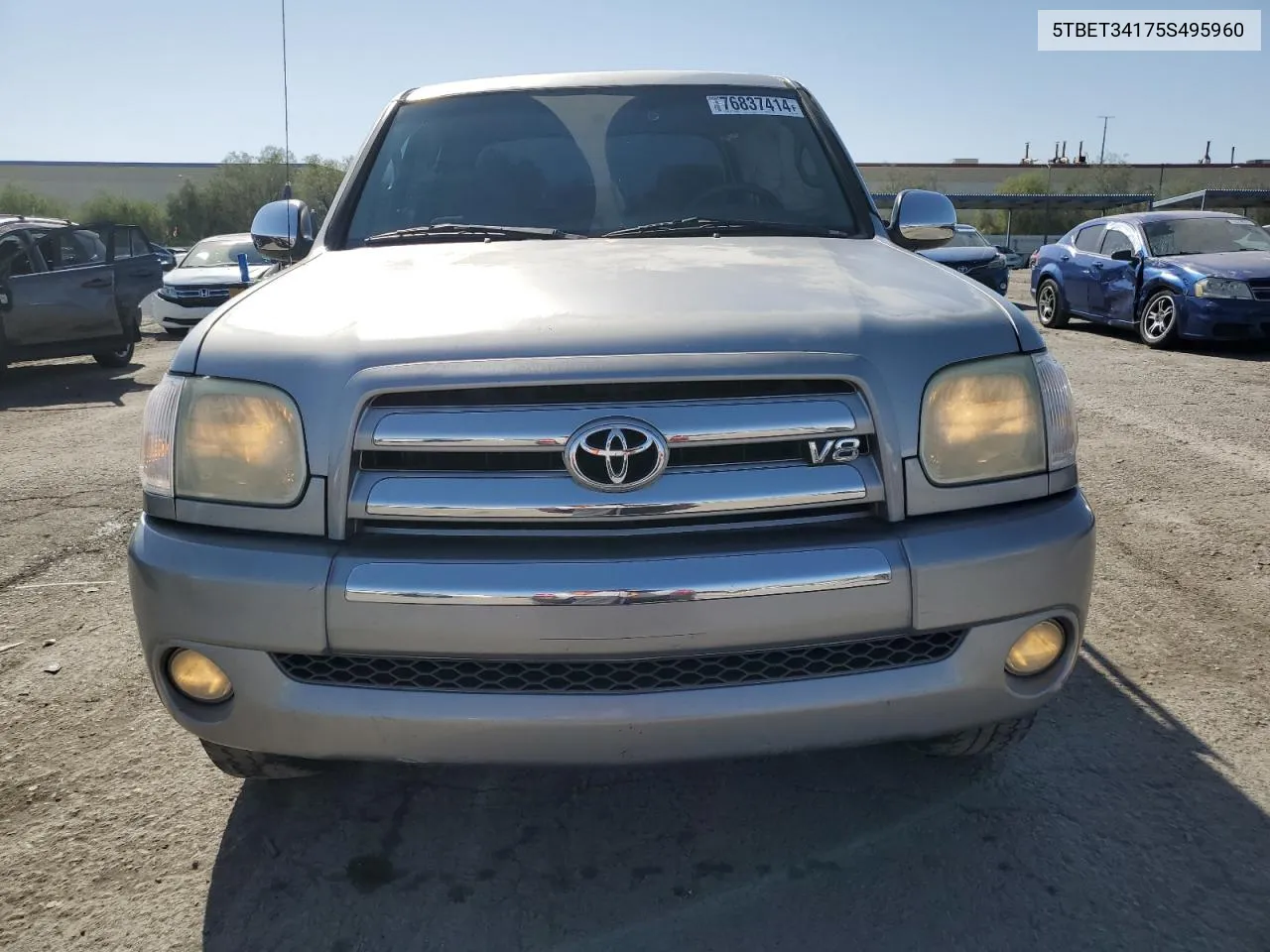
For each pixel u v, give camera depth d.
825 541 1.80
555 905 2.05
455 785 2.49
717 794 2.43
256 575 1.80
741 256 2.46
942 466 1.87
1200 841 2.20
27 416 7.88
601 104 3.22
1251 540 4.12
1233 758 2.53
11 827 2.36
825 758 2.57
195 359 1.96
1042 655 1.96
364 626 1.77
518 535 1.80
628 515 1.77
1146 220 10.83
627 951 1.92
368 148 3.15
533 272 2.29
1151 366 8.88
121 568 4.14
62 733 2.79
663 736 1.79
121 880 2.16
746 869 2.15
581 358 1.78
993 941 1.92
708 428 1.78
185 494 1.92
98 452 6.43
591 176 3.01
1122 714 2.76
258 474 1.86
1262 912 1.98
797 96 3.35
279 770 2.28
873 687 1.82
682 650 1.76
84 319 10.19
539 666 1.80
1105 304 10.95
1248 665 3.03
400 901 2.07
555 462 1.79
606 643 1.75
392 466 1.83
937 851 2.19
